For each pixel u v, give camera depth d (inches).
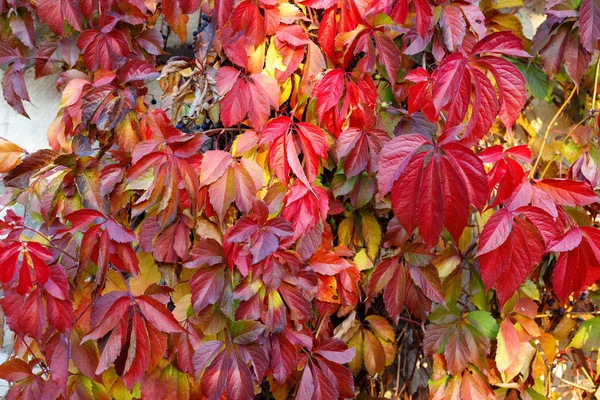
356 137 43.7
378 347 46.5
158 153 41.3
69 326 41.4
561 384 52.3
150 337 41.2
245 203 41.5
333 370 44.0
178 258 43.6
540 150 48.8
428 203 38.0
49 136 47.3
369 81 43.9
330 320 47.4
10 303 41.4
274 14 42.7
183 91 43.8
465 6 43.5
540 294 49.9
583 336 47.4
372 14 43.1
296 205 42.4
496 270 41.4
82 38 45.3
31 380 43.5
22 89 47.6
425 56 45.3
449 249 46.1
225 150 44.8
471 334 45.3
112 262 41.7
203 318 42.6
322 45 43.5
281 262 42.3
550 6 45.7
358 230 46.3
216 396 41.3
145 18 46.3
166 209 41.8
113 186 42.5
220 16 41.9
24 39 47.0
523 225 41.3
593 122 47.7
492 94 40.0
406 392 49.8
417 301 45.6
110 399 44.1
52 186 43.1
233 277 42.2
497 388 47.2
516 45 39.8
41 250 40.7
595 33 45.1
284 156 42.2
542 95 49.2
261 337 42.3
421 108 42.9
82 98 42.6
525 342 46.9
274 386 45.4
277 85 42.8
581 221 45.8
